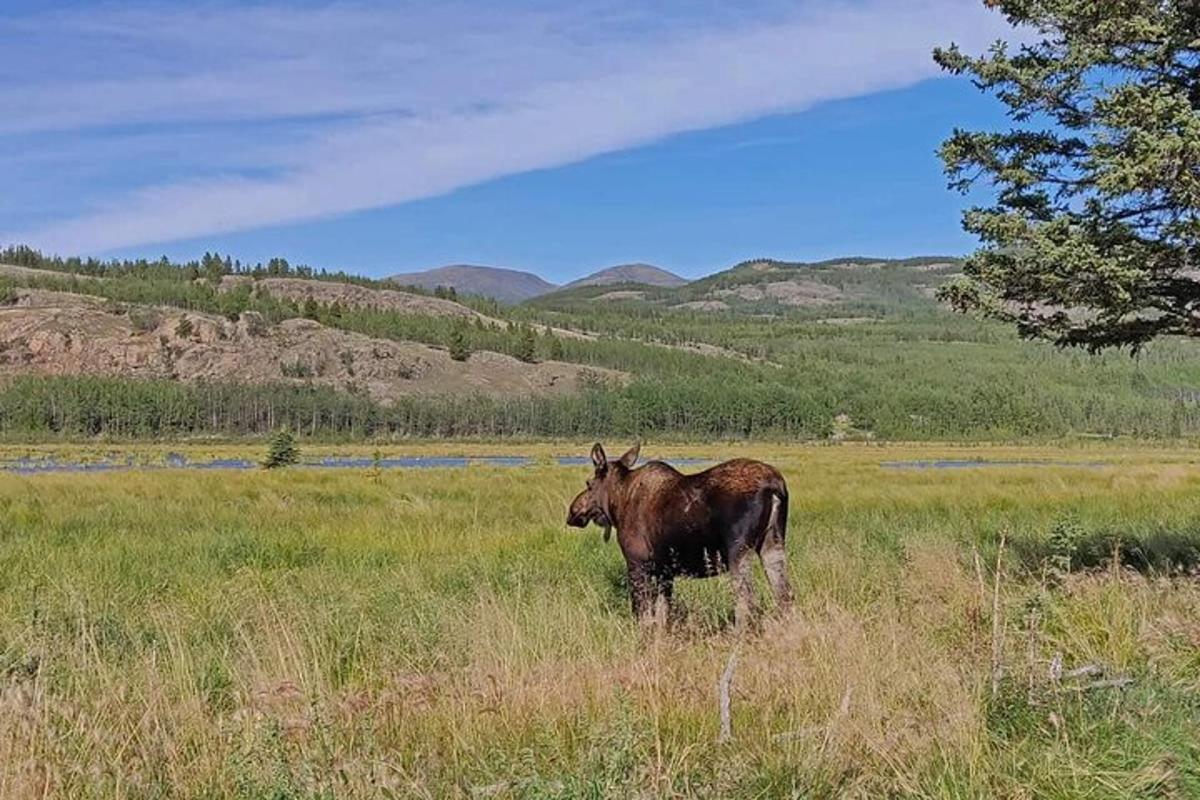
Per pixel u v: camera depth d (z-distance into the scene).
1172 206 8.27
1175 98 7.73
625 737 4.60
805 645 6.34
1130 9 8.51
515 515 18.88
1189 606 7.10
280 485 26.28
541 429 150.38
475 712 5.30
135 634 7.68
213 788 4.61
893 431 151.88
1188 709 5.28
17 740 4.79
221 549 13.34
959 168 9.62
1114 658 6.35
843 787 4.52
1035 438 147.62
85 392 133.50
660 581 8.74
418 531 15.52
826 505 20.48
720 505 8.05
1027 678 5.54
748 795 4.42
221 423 139.50
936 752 4.70
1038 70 9.07
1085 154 9.16
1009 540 12.70
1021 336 9.77
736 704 5.54
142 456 77.69
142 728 5.16
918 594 8.23
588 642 6.92
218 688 6.39
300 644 6.63
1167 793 4.44
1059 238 8.70
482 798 4.42
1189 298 8.91
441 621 7.67
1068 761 4.62
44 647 6.54
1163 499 20.42
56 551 13.12
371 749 4.90
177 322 183.38
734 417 152.12
